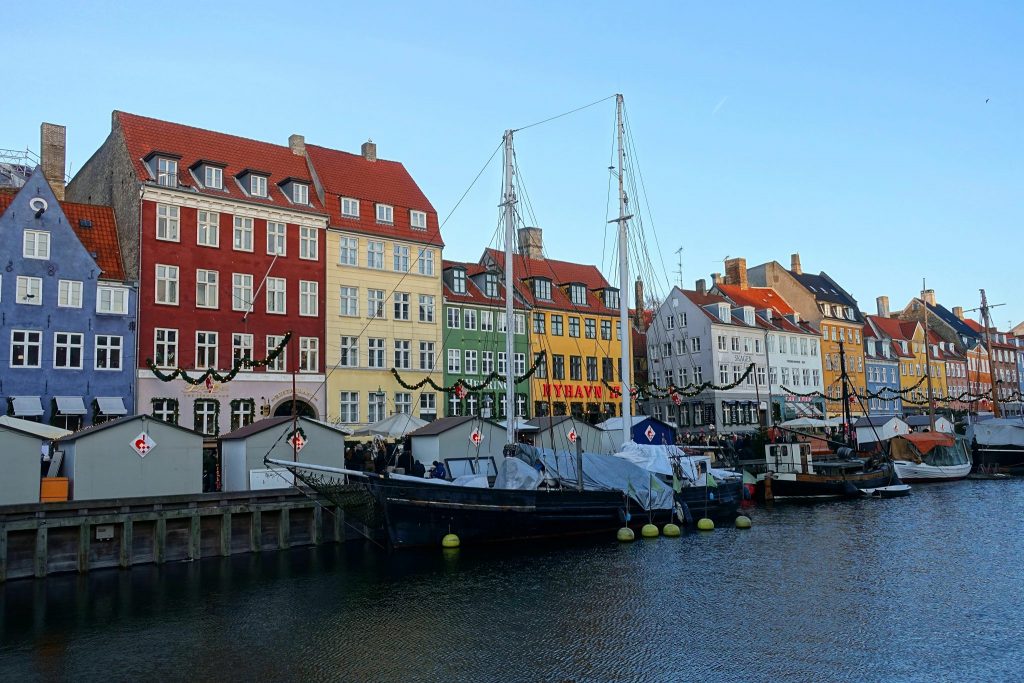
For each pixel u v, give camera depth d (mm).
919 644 14898
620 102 39062
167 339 37031
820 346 73188
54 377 34000
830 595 18859
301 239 42125
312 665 14227
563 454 29047
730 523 31594
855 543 25938
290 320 41031
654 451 32312
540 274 56875
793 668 13602
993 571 21219
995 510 33500
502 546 25891
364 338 43969
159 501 23031
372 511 25141
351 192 45344
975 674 13227
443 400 47281
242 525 24703
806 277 81250
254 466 27141
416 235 47062
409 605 18312
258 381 39500
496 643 15305
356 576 21484
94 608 18266
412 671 13805
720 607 17875
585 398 56062
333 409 42094
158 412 36375
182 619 17328
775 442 45688
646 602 18406
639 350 68375
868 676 13164
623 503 28438
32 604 18625
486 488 25812
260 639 15828
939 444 49562
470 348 49688
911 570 21500
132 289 36344
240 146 43469
